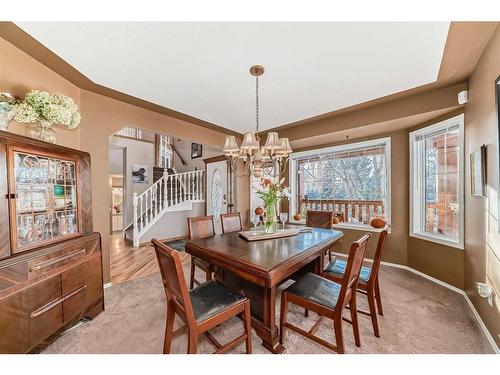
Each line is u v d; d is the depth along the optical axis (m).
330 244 2.09
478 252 1.94
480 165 1.78
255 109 2.97
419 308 2.09
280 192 2.49
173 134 3.36
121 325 1.86
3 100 1.56
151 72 2.04
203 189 5.96
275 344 1.53
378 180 3.50
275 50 1.70
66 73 2.08
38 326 1.45
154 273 3.10
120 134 6.02
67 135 2.29
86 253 1.89
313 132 3.54
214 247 1.83
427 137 2.92
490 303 1.66
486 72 1.70
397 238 3.23
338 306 1.34
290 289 1.60
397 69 1.98
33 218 1.55
